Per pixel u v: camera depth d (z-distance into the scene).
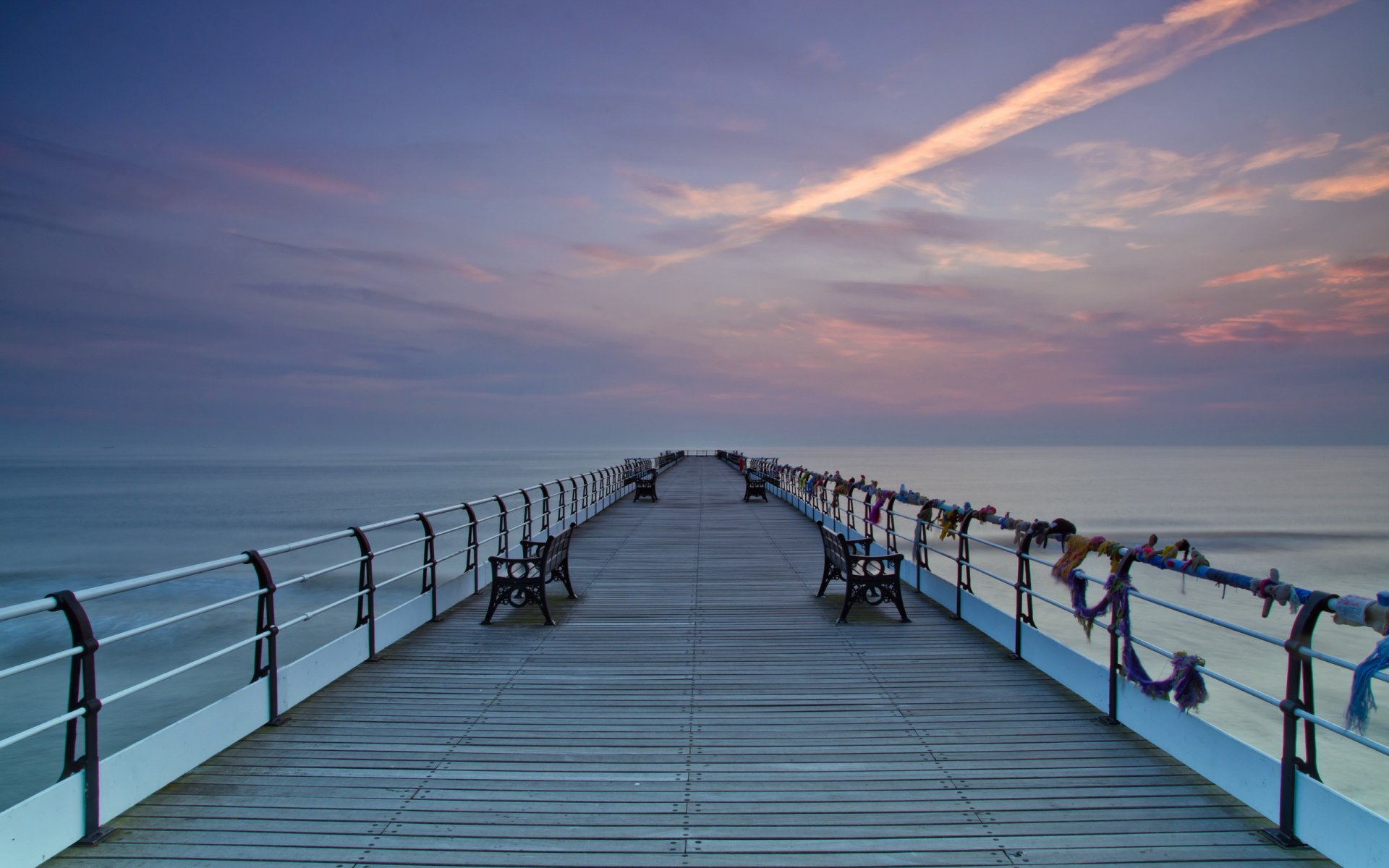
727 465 47.06
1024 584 6.25
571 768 4.12
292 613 21.50
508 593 7.50
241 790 3.84
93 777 3.39
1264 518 54.88
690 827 3.48
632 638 6.93
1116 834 3.42
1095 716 4.90
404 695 5.33
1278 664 17.23
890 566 10.23
